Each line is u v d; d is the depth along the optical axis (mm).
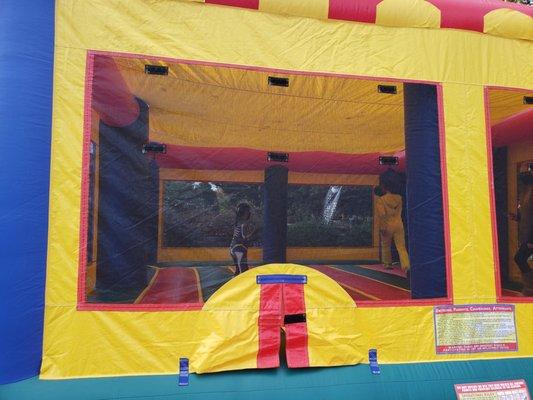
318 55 2895
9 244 2346
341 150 4133
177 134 2953
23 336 2348
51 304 2453
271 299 2719
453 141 3025
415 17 3031
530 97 3320
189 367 2547
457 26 3102
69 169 2514
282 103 3309
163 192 2840
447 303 2916
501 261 3170
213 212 3002
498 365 2883
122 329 2521
